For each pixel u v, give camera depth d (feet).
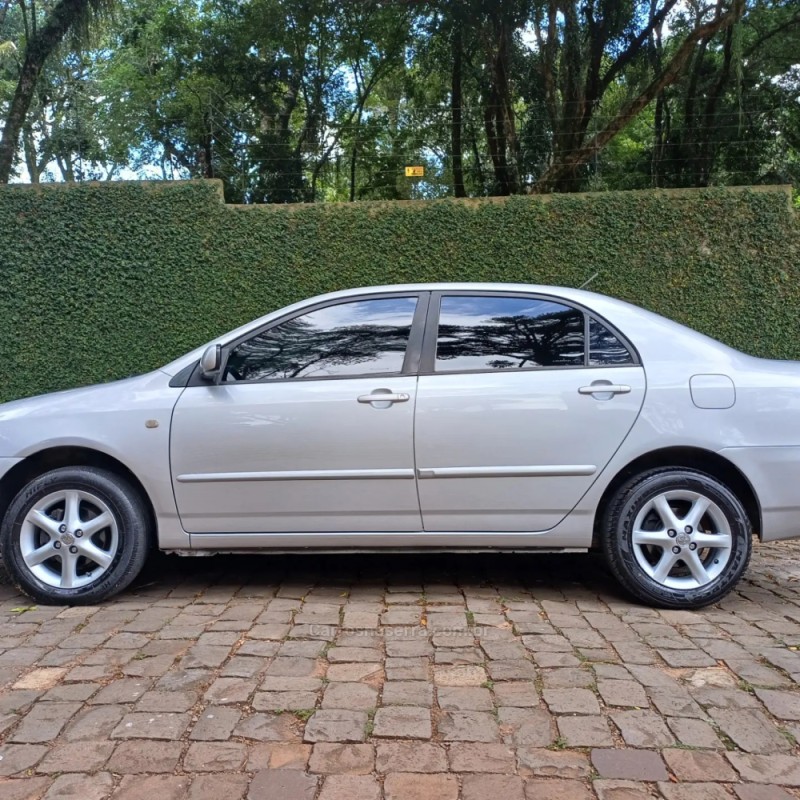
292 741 7.52
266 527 11.95
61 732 7.72
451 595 12.53
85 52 41.39
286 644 10.09
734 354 12.13
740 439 11.41
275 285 24.49
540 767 7.03
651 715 8.02
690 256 24.16
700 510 11.52
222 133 49.47
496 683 8.82
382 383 11.76
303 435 11.65
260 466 11.74
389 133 50.90
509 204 24.45
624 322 12.10
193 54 55.01
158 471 11.84
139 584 13.35
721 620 11.21
